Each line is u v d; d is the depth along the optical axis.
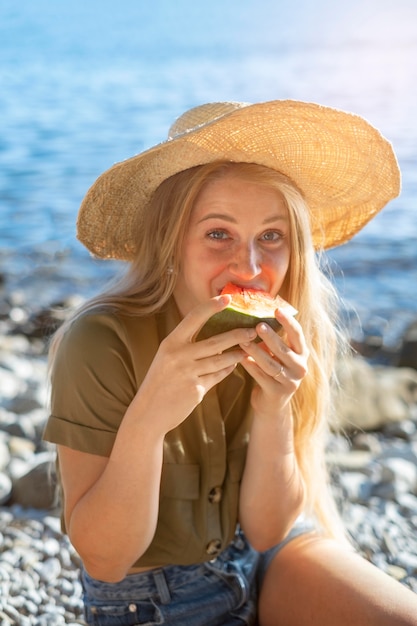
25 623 3.89
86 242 3.62
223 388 3.47
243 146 3.25
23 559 4.41
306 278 3.38
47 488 5.07
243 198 3.14
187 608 3.38
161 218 3.34
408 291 12.73
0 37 110.81
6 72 57.06
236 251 3.16
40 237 16.44
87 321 3.35
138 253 3.58
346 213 3.79
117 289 3.51
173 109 35.19
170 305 3.42
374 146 3.41
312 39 106.69
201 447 3.39
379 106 36.66
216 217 3.15
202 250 3.19
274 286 3.25
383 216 17.11
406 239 15.45
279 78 50.94
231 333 2.89
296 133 3.29
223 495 3.50
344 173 3.52
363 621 3.18
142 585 3.39
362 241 15.34
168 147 3.23
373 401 6.96
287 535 3.65
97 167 22.98
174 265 3.30
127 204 3.52
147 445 3.05
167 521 3.40
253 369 3.12
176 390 2.96
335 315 3.94
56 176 21.91
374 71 58.12
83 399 3.27
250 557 3.62
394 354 10.27
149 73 55.03
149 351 3.33
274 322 2.98
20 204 19.00
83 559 3.29
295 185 3.36
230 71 56.44
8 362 8.34
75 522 3.21
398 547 4.72
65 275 14.18
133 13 167.75
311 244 3.37
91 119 32.47
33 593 4.14
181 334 2.88
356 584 3.30
